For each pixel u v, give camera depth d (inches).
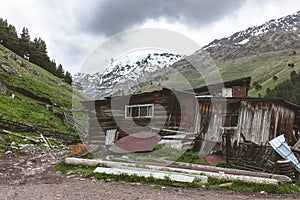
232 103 564.4
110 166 406.6
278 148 468.1
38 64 3376.0
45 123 1079.0
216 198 289.6
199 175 359.3
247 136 541.3
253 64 7347.4
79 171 398.3
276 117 533.3
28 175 389.1
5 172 403.2
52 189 307.4
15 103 1234.0
